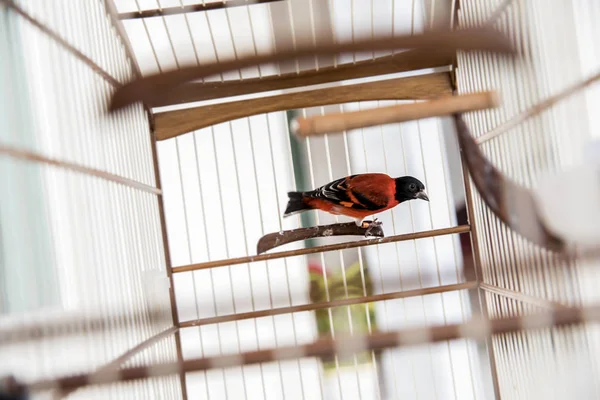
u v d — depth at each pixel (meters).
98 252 2.48
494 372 3.56
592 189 1.44
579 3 2.02
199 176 3.95
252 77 3.56
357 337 1.17
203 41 3.57
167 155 3.96
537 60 2.40
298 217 3.94
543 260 2.41
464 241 3.71
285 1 3.37
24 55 2.25
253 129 3.95
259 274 3.92
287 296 3.91
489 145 3.19
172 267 3.64
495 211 1.70
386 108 1.43
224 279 3.91
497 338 3.43
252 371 3.83
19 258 1.92
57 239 2.24
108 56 3.12
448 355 3.80
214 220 3.95
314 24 3.52
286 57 1.27
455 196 3.84
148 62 3.63
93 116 2.74
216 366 1.19
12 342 1.58
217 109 3.64
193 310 3.87
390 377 3.83
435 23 3.50
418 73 3.60
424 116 1.44
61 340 1.95
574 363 2.27
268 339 3.89
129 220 3.04
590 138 1.98
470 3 3.20
